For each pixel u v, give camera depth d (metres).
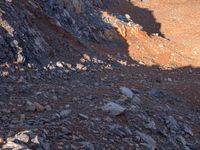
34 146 8.98
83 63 20.83
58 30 22.97
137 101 15.17
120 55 27.58
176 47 34.59
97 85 17.16
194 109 19.25
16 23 17.84
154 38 34.25
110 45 28.62
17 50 16.34
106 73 20.83
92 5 33.44
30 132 9.42
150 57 29.92
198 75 28.92
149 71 26.00
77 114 11.88
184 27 40.91
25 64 16.31
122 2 43.72
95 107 12.91
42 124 10.56
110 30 30.06
